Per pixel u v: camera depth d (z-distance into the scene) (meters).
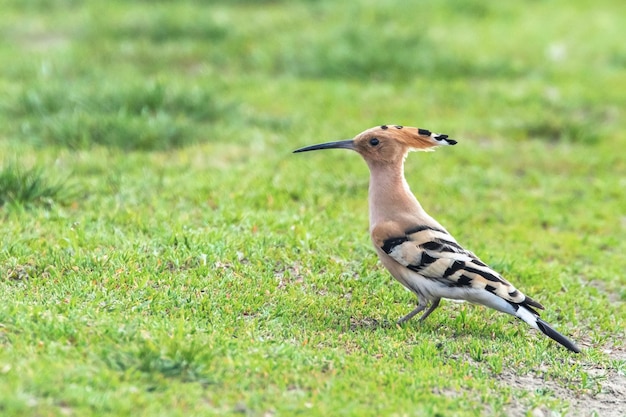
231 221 11.85
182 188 13.24
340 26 22.48
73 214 11.91
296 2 25.42
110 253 10.28
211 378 7.61
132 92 16.98
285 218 12.05
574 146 17.19
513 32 23.97
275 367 7.99
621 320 10.43
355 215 12.86
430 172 15.20
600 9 27.19
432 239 9.27
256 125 16.98
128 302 9.13
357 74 20.39
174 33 22.22
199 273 10.07
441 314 9.94
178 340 8.02
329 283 10.29
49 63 19.17
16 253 10.18
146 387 7.32
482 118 18.19
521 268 11.45
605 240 13.21
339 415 7.29
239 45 21.69
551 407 8.10
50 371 7.28
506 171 15.83
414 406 7.63
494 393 8.22
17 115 16.47
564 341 8.73
